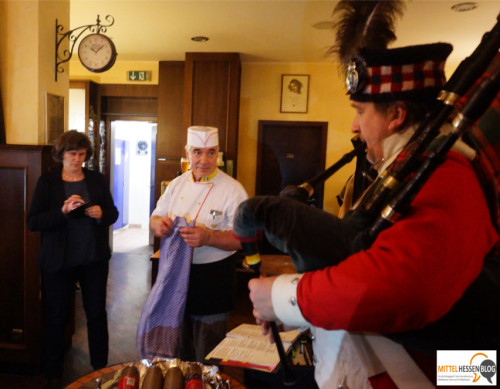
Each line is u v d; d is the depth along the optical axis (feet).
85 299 7.74
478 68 1.95
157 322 5.62
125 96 18.34
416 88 2.25
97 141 18.26
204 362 4.37
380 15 2.68
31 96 8.39
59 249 7.25
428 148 2.15
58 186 7.48
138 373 3.97
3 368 8.47
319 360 2.70
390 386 2.37
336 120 17.29
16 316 8.35
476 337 2.14
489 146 2.39
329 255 2.19
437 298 1.81
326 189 17.44
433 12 10.82
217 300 6.16
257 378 4.24
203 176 6.38
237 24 12.44
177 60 17.39
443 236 1.82
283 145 17.95
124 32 13.64
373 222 2.21
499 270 2.16
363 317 1.87
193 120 15.92
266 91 17.47
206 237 5.67
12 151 8.01
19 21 8.32
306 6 10.73
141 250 20.30
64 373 8.39
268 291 2.24
